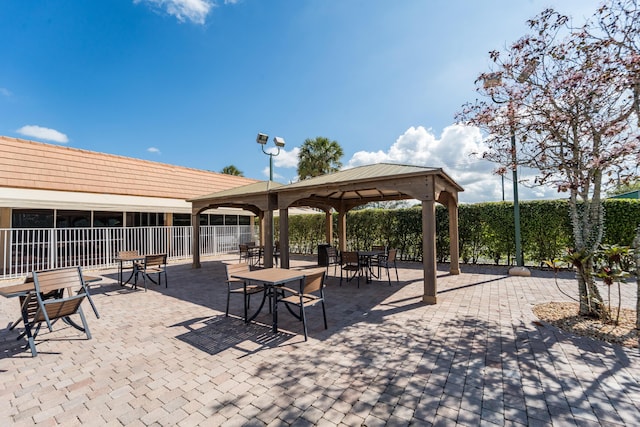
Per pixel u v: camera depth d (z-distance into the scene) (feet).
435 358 15.11
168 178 63.57
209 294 29.91
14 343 17.69
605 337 17.10
